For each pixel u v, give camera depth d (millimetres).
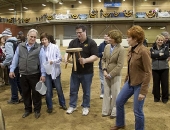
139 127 2607
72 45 3598
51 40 4215
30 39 3371
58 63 3703
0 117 2021
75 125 3295
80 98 4738
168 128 3195
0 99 4707
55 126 3268
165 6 25750
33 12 29062
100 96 4707
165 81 4348
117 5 26219
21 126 3279
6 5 30016
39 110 3645
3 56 4844
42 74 3424
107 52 3443
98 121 3436
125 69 9148
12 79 4242
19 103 4410
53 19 26500
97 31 26469
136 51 2480
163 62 4293
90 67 3594
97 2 26734
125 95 2736
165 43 4418
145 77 2406
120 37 3322
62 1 27438
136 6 26188
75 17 25984
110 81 3523
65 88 5750
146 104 4301
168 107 4121
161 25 25250
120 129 3109
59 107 4125
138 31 2447
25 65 3422
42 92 3361
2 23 25547
